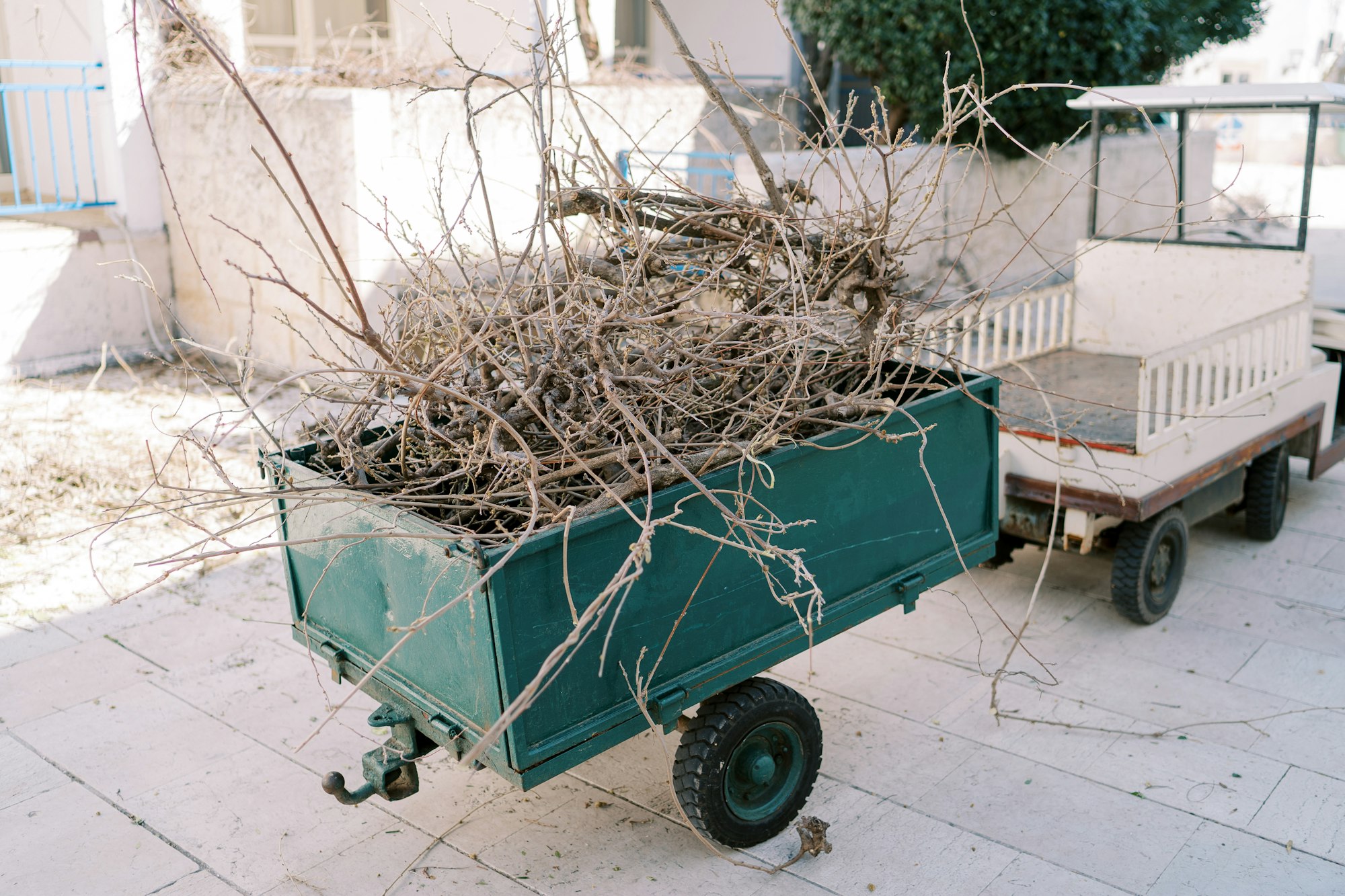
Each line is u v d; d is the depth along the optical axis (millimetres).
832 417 3818
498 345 3559
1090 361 6980
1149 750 4293
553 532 2916
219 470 3453
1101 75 10523
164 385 8773
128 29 9258
